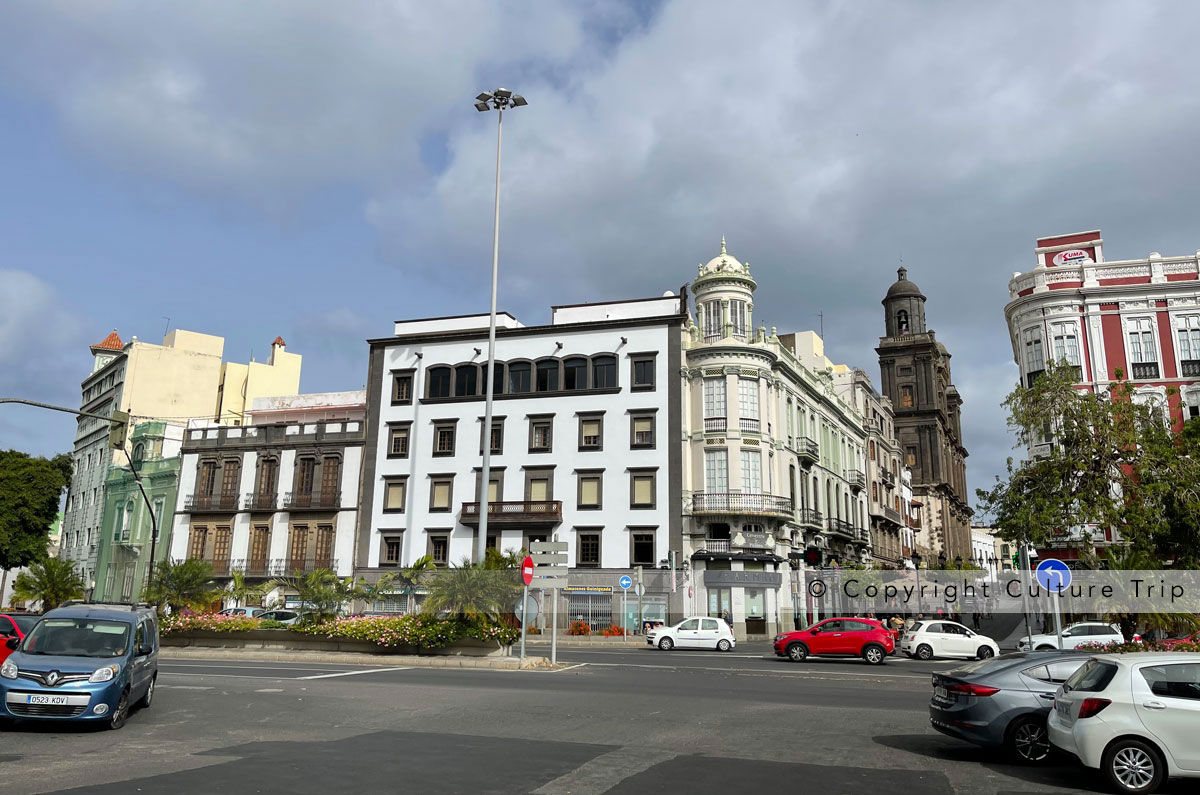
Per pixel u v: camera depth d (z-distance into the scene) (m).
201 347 70.31
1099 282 46.28
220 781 9.40
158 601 31.70
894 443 86.00
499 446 52.88
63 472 74.25
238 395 70.31
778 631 50.28
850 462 69.25
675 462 49.75
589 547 50.06
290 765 10.36
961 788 9.76
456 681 21.06
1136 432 28.00
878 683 22.48
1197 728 9.43
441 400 54.44
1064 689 10.68
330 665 25.45
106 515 65.69
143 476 61.75
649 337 51.88
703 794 9.14
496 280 34.81
